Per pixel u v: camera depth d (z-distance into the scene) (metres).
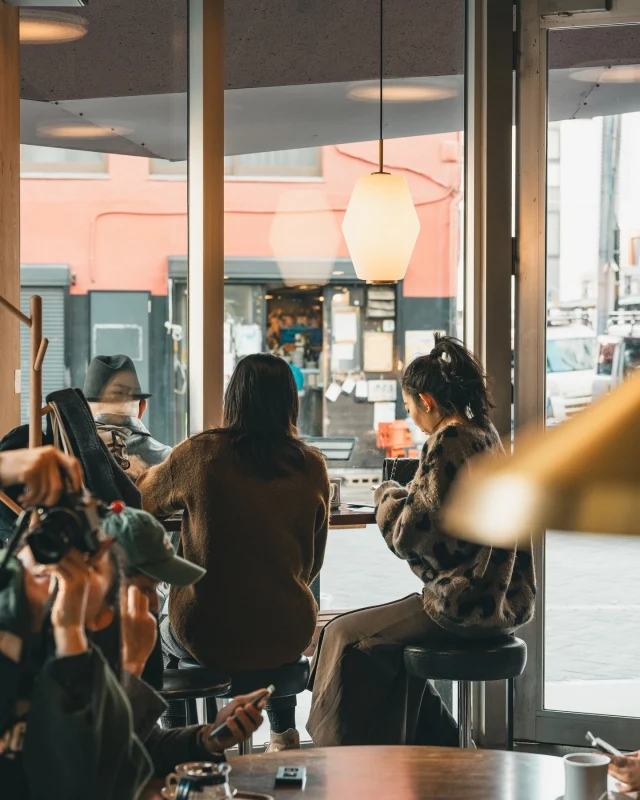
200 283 4.60
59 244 4.57
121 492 2.82
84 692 1.44
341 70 4.76
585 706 4.86
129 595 1.98
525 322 4.83
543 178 4.81
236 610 3.43
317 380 4.85
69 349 4.61
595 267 4.84
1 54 4.11
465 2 4.82
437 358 3.85
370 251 4.73
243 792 2.06
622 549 4.81
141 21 4.57
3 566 1.51
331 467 4.93
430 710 4.16
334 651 3.96
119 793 1.54
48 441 2.85
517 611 3.81
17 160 4.30
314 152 4.73
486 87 4.74
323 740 3.93
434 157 4.85
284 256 4.73
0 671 1.48
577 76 4.80
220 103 4.60
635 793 2.11
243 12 4.67
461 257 4.90
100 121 4.59
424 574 3.78
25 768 1.47
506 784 2.17
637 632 4.84
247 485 3.46
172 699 3.20
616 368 4.82
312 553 3.56
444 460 3.66
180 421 4.65
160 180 4.65
